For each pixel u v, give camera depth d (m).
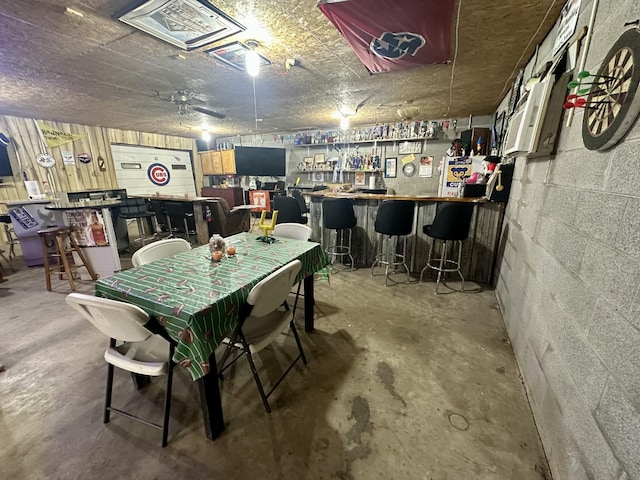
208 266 1.67
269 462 1.25
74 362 1.88
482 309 2.56
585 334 1.05
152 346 1.42
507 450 1.29
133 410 1.51
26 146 4.86
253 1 1.59
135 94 3.47
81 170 5.60
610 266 0.94
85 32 1.91
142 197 5.15
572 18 1.50
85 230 3.21
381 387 1.67
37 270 3.65
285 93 3.51
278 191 6.71
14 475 1.19
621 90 0.91
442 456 1.26
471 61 2.46
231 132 7.06
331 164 6.61
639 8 0.90
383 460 1.25
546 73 1.81
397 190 6.05
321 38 2.04
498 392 1.62
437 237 2.77
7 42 2.05
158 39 2.01
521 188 2.23
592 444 0.93
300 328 2.28
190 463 1.24
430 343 2.08
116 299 1.36
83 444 1.32
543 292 1.51
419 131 5.43
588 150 1.16
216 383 1.33
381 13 1.65
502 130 3.52
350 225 3.31
